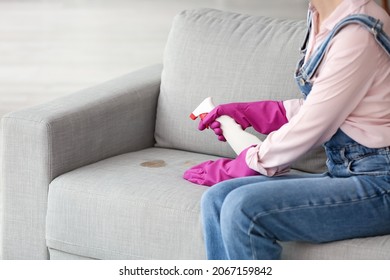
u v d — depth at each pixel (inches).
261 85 115.9
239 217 88.0
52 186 107.9
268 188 89.7
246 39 120.0
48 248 110.5
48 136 107.7
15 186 111.1
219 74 119.4
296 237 90.2
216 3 327.0
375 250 88.2
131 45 262.2
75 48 259.6
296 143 91.8
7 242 113.7
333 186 90.4
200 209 98.0
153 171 110.1
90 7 323.0
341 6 91.4
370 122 91.4
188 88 121.3
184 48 123.4
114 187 104.3
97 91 120.4
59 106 112.9
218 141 118.2
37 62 243.6
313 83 94.7
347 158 93.2
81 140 112.3
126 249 102.7
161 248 100.3
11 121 109.5
